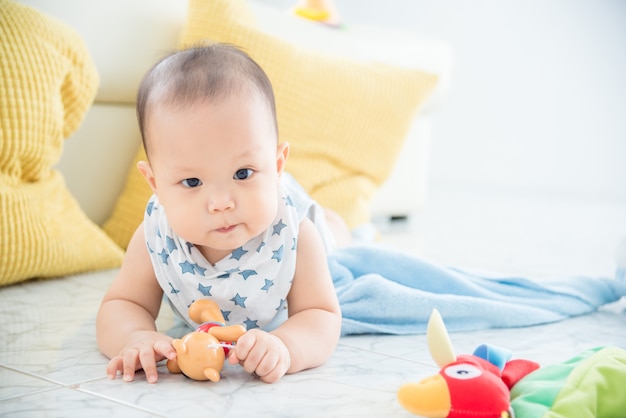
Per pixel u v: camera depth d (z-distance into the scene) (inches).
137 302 41.8
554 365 33.6
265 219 37.5
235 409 31.9
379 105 73.7
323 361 38.5
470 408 29.0
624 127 123.0
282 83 68.2
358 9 138.6
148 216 41.6
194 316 38.9
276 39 68.4
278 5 127.7
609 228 93.8
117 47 65.3
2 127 52.2
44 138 55.2
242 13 68.7
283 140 68.9
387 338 44.2
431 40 93.0
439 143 139.5
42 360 38.7
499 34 131.1
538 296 50.7
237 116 36.4
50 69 55.1
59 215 57.4
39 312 48.4
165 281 41.3
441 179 140.2
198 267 39.9
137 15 66.5
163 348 35.4
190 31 66.5
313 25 81.0
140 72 67.1
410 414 31.6
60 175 59.9
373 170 74.1
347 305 45.1
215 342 35.4
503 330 46.4
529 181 132.2
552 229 92.1
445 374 30.1
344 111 71.8
